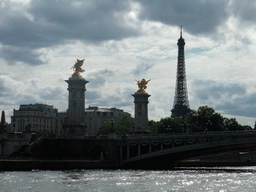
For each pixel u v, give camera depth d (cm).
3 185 10025
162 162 18662
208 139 15938
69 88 18012
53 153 16612
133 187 9956
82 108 18000
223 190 9650
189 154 17425
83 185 10194
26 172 13325
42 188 9625
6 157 14638
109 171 14612
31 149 15812
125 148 17438
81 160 16050
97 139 16862
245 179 11975
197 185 10475
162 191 9425
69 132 17738
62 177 11825
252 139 15450
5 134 15938
